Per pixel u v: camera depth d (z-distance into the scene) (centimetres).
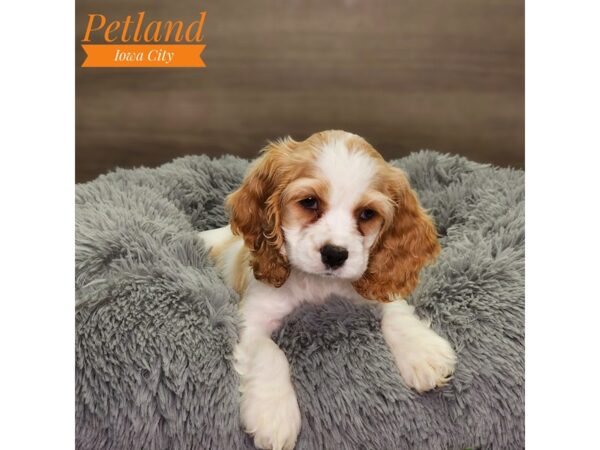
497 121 50
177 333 38
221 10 49
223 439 38
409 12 49
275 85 50
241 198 43
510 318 41
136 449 38
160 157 53
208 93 50
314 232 38
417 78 50
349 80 50
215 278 43
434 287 43
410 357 39
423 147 53
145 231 44
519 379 40
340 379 38
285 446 37
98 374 38
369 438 38
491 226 47
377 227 40
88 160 50
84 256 41
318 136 42
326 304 41
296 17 49
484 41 49
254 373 38
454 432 39
